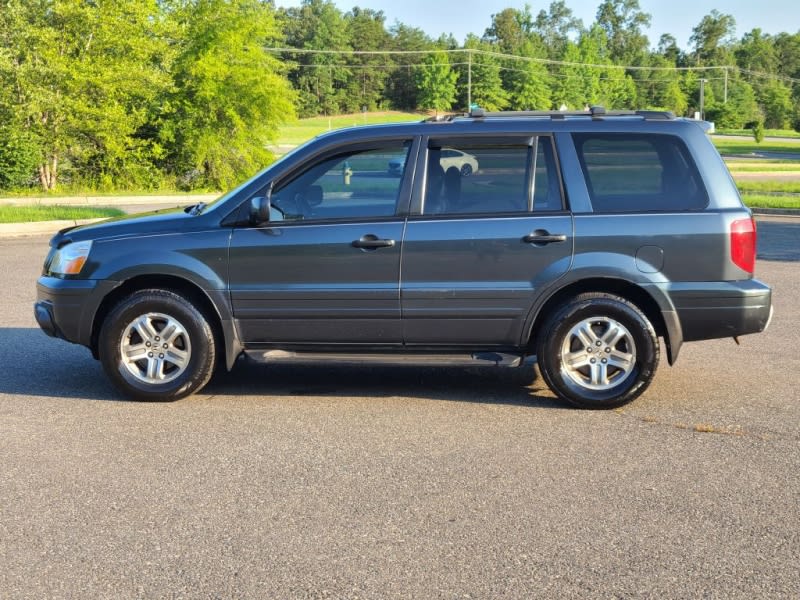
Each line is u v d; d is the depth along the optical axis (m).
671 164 6.20
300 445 5.49
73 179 32.09
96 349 6.67
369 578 3.71
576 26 186.50
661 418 6.09
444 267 6.21
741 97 153.62
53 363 7.71
